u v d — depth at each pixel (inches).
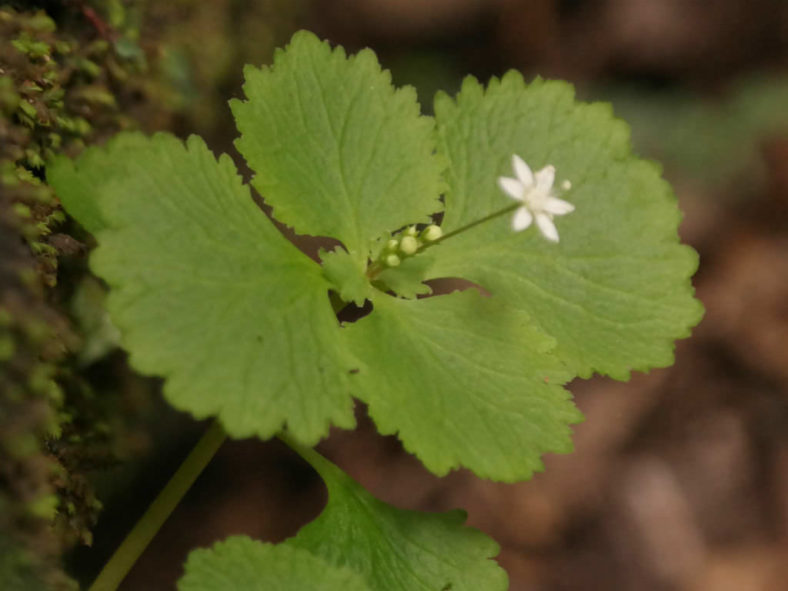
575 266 7.2
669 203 7.3
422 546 6.9
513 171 7.3
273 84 7.0
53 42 7.2
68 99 7.4
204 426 9.9
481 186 7.2
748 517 12.1
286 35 10.1
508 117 7.3
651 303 7.2
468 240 7.2
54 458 6.8
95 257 6.3
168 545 10.5
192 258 6.4
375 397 6.5
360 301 6.7
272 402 6.2
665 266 7.2
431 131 7.1
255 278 6.5
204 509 10.9
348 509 6.9
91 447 7.5
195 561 6.4
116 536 9.5
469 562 7.0
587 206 7.3
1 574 6.2
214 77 9.0
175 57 8.4
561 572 11.5
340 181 7.0
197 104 8.8
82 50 7.5
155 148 6.6
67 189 6.7
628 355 7.1
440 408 6.6
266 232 6.7
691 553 11.8
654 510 12.0
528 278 7.1
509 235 7.2
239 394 6.2
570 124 7.4
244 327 6.3
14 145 6.6
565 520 11.8
